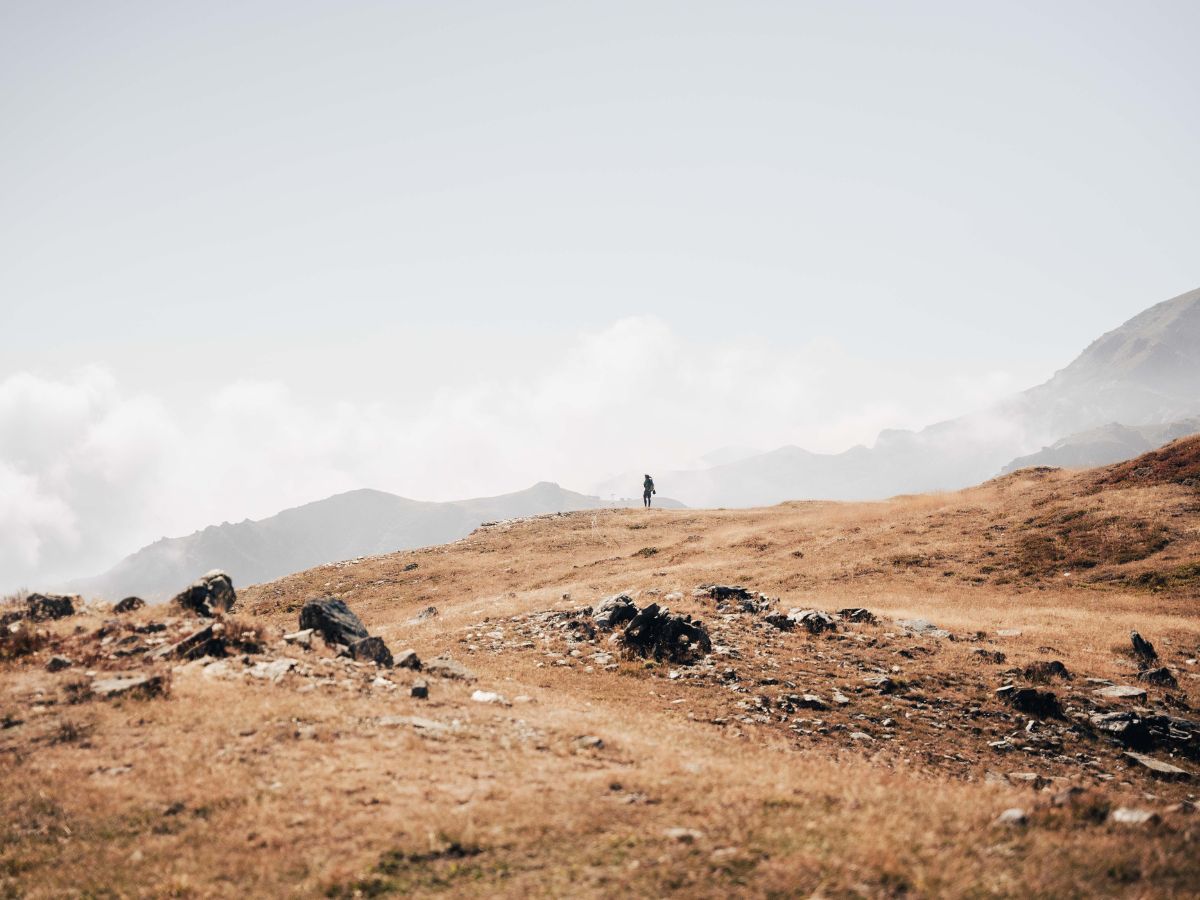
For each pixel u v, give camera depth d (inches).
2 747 519.2
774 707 863.7
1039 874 350.3
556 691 864.3
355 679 721.6
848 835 399.2
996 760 765.3
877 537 2365.9
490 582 2459.4
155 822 433.4
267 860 388.8
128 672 668.7
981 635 1256.2
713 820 421.4
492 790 470.3
